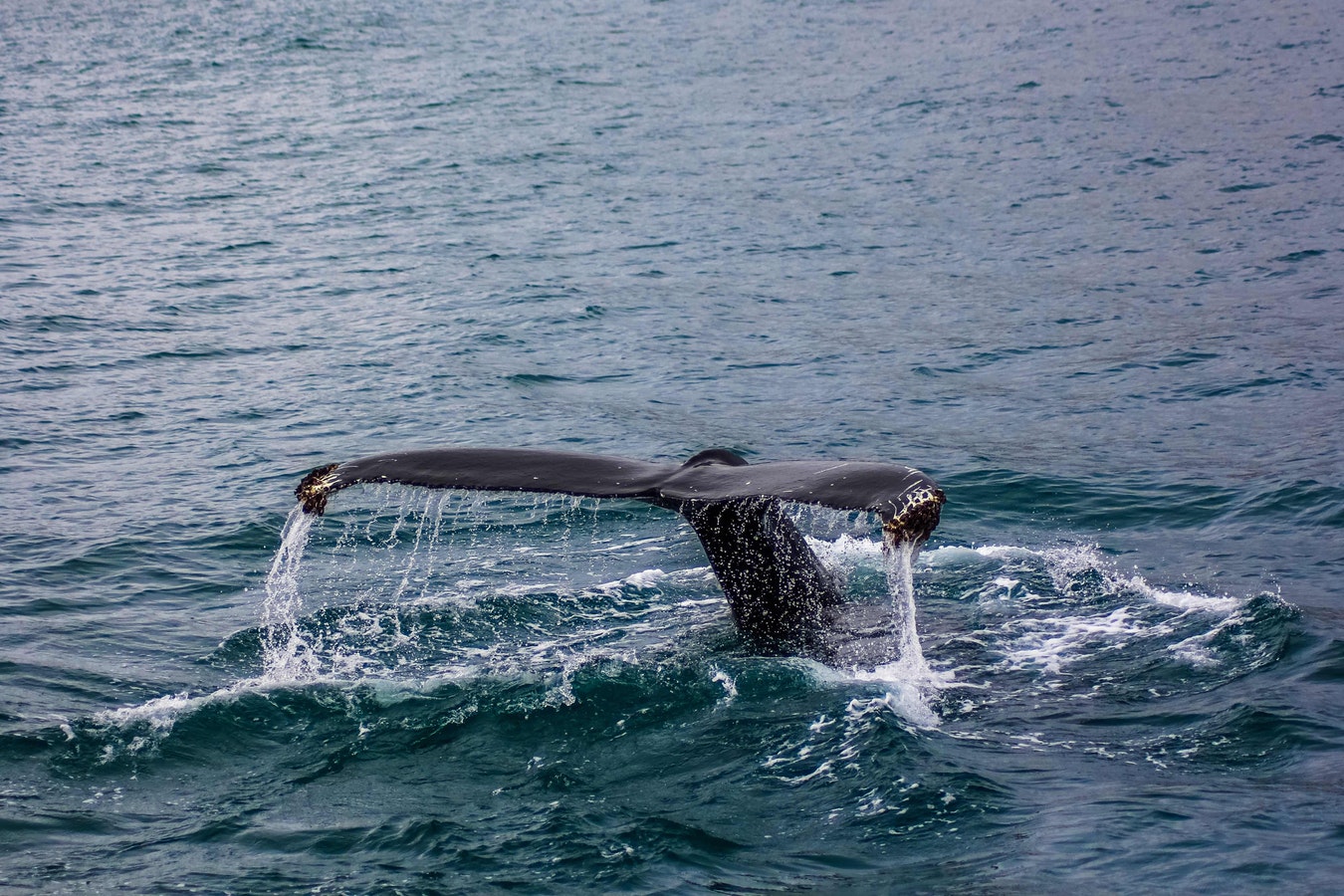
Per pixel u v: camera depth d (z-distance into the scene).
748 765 11.15
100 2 131.38
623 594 15.48
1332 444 20.97
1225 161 50.06
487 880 9.59
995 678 12.68
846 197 47.47
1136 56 79.38
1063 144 55.38
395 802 10.83
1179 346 27.81
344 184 51.59
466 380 26.80
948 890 9.05
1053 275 35.41
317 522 18.55
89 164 55.12
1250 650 13.14
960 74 76.69
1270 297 31.61
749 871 9.55
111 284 35.50
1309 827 9.55
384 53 93.44
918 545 9.52
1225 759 10.88
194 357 28.55
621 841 10.03
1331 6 94.88
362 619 14.96
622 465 12.24
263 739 12.02
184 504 19.47
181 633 14.78
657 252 39.97
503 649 13.96
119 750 11.77
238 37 102.94
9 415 23.98
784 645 13.36
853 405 24.94
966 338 29.64
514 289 35.34
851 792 10.59
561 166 54.97
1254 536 17.39
